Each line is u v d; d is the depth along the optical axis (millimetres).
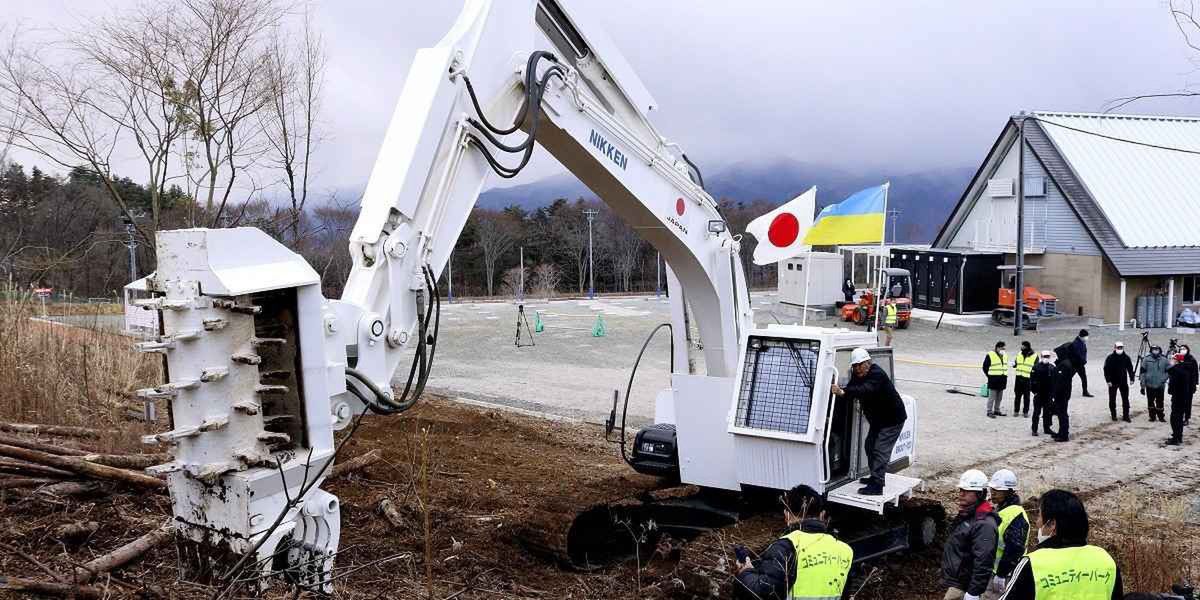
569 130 7191
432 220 6012
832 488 8352
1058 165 36281
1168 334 32125
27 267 14602
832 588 5293
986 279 35406
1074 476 13117
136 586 4938
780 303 40844
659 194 8305
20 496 6297
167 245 4773
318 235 18859
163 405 10828
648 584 7551
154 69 14234
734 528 8109
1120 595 4766
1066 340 30156
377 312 5730
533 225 75875
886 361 9344
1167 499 11883
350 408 5535
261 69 14867
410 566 6727
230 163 14984
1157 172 37062
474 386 20547
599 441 14484
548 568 7633
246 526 4742
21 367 9461
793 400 8031
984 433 16156
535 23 7078
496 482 9945
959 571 6789
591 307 44906
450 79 6145
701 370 11312
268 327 5047
